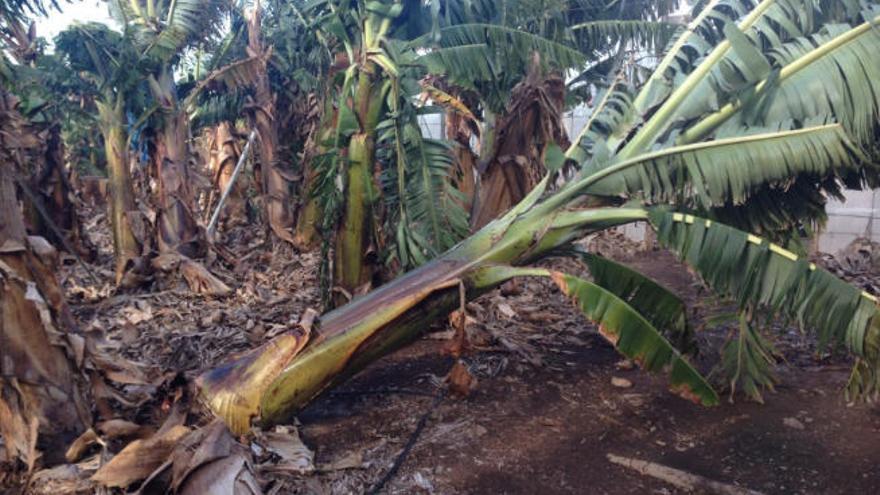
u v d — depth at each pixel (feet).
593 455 11.82
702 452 12.01
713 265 11.21
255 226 38.24
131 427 10.68
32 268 10.39
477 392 14.47
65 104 26.81
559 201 12.39
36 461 9.93
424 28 17.52
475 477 10.93
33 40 28.14
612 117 13.60
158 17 26.32
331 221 17.57
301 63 30.76
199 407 10.66
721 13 13.21
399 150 15.37
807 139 11.14
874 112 11.73
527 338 18.24
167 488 8.99
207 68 32.63
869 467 11.36
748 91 11.78
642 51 25.49
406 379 15.30
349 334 11.25
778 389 15.05
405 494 10.39
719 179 11.43
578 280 10.88
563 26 21.33
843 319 10.59
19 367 9.82
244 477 8.50
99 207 46.34
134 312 20.98
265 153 32.55
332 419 13.12
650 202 12.44
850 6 12.00
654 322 12.95
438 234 15.69
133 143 30.53
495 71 18.11
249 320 19.70
